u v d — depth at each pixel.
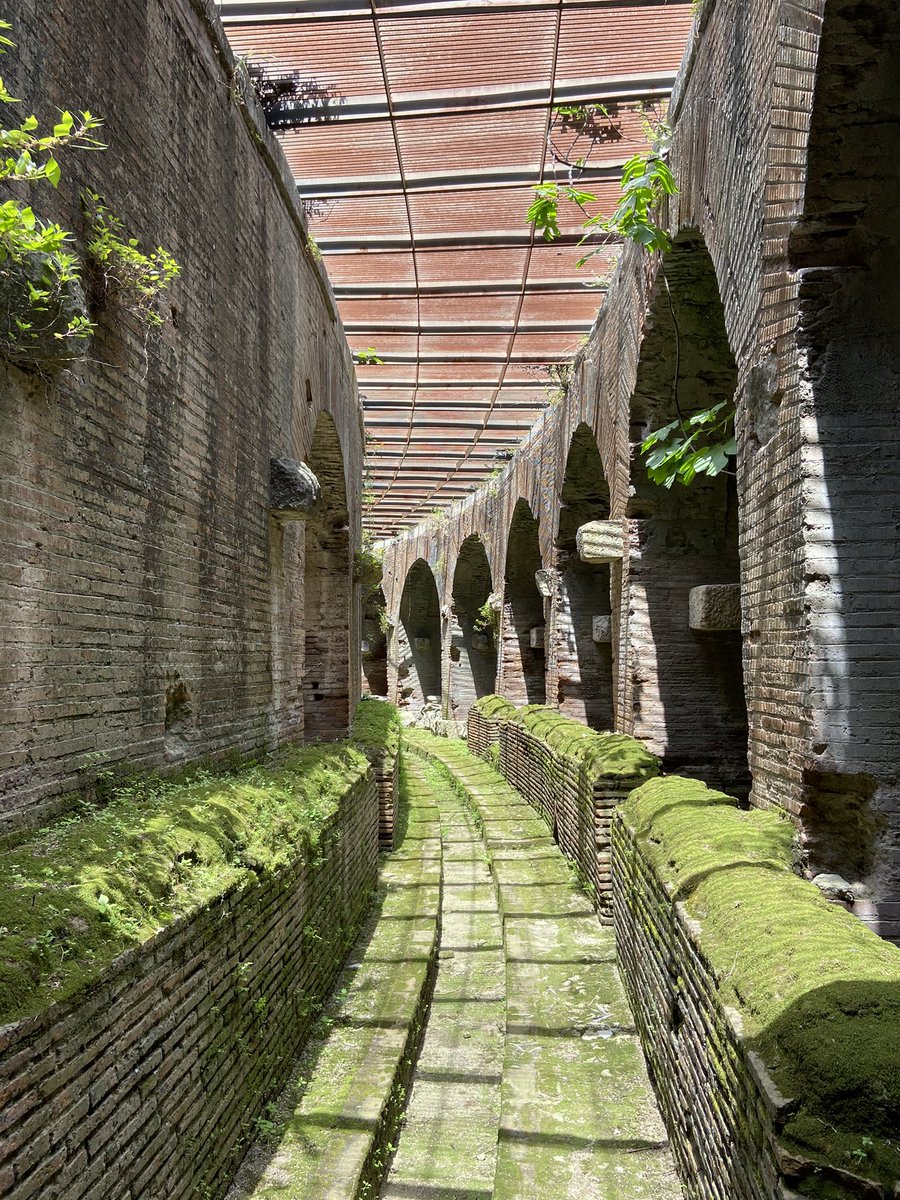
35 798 3.04
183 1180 2.94
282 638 6.86
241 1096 3.58
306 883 4.82
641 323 7.09
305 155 7.27
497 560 16.53
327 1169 3.55
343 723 11.11
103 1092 2.40
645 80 6.40
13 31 2.93
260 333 6.14
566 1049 4.82
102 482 3.59
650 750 8.09
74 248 3.34
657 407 7.69
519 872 8.48
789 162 4.07
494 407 13.23
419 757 18.95
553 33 5.97
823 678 3.98
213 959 3.27
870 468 4.05
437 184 7.58
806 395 4.11
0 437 2.84
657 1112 4.14
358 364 11.61
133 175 3.92
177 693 4.54
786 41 4.00
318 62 6.25
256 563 6.01
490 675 21.62
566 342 10.76
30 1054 2.07
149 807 3.62
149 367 4.09
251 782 4.96
